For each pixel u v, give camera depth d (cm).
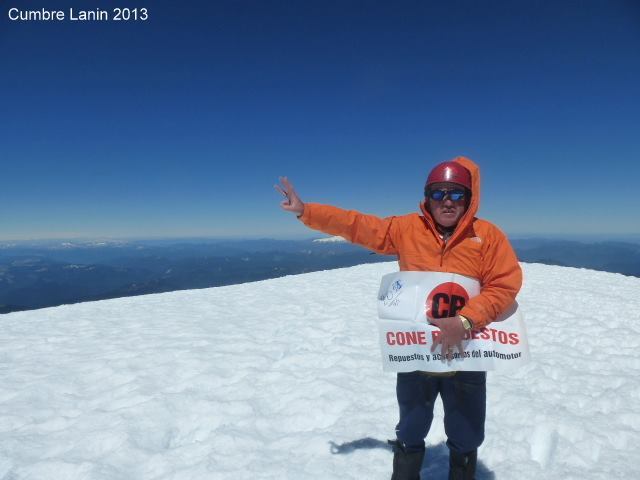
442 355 228
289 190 231
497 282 223
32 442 362
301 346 642
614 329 675
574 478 279
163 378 509
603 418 365
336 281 1373
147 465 325
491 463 305
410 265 242
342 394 433
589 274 1432
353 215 246
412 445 254
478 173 229
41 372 545
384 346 240
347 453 323
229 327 768
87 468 315
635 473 284
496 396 411
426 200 240
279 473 299
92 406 441
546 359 535
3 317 955
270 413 411
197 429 391
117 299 1179
